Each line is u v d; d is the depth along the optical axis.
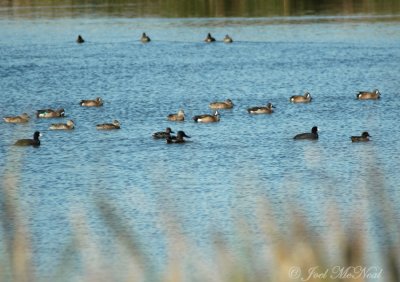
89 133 55.03
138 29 106.25
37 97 69.38
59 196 39.31
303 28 103.00
